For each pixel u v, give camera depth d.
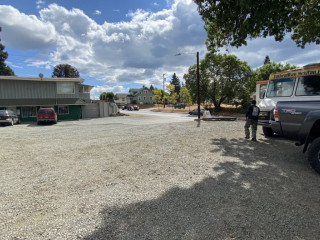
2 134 11.44
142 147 6.73
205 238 2.15
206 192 3.23
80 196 3.26
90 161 5.31
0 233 2.33
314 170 4.08
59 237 2.23
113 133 10.50
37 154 6.26
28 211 2.83
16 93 23.41
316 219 2.44
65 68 66.19
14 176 4.29
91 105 29.19
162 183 3.67
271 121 5.29
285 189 3.27
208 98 33.50
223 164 4.62
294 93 6.23
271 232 2.22
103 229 2.36
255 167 4.36
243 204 2.83
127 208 2.83
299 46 9.53
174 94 64.62
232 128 10.62
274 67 37.84
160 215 2.62
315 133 4.23
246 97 30.91
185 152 5.85
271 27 5.96
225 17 6.05
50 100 24.70
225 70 30.45
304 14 7.93
